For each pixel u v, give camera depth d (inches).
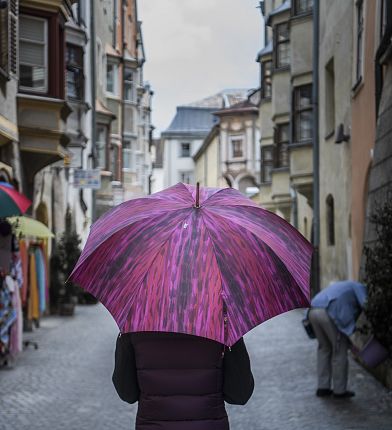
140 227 120.1
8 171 572.1
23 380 380.5
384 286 307.6
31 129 616.4
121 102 1434.5
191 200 128.7
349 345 329.1
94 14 1136.8
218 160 2413.9
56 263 789.9
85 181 874.1
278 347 507.8
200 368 119.0
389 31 378.6
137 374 121.7
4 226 424.8
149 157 2369.6
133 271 115.0
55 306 796.0
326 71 673.0
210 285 112.1
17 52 600.7
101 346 523.5
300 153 839.7
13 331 418.3
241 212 125.9
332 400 318.3
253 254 117.1
